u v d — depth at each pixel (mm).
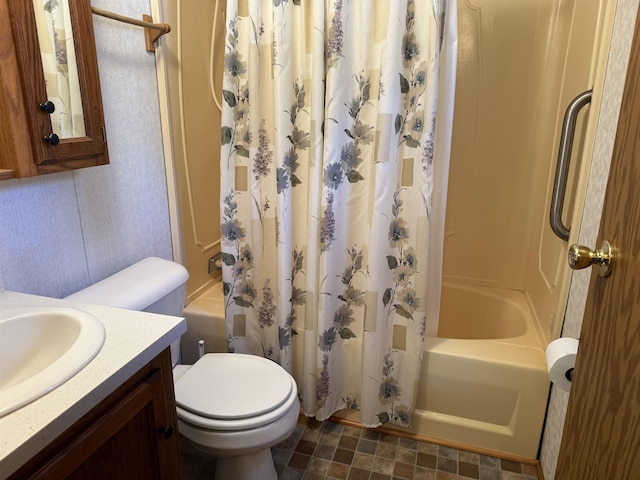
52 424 673
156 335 925
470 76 2137
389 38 1360
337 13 1379
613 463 655
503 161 2199
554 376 1052
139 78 1532
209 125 1970
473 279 2383
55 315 986
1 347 936
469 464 1645
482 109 2164
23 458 631
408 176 1505
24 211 1180
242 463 1423
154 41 1562
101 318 997
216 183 2078
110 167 1444
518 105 2117
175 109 1716
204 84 1895
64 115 1107
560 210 1436
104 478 828
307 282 1635
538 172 2139
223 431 1267
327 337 1669
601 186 1188
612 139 1139
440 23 1362
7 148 975
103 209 1434
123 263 1539
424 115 1421
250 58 1506
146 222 1634
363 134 1520
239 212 1686
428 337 1733
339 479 1574
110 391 786
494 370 1593
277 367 1499
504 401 1621
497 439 1669
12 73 948
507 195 2230
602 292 753
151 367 936
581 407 816
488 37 2078
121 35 1436
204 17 1836
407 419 1717
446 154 1482
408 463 1648
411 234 1546
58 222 1280
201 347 1714
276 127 1511
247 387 1393
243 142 1611
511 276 2314
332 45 1400
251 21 1471
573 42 1717
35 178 1200
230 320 1777
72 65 1108
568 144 1367
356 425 1835
